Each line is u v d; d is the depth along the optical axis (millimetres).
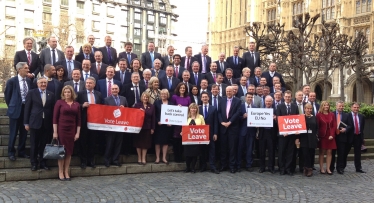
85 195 7246
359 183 9164
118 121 9195
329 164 10398
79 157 9391
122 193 7492
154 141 10078
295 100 11688
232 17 64500
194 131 9688
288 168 10062
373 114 15820
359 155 10828
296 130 9820
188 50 12875
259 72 12375
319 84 42375
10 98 8719
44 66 9648
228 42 65562
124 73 10766
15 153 9125
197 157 10523
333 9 44312
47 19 64812
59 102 8391
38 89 8445
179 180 8906
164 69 12836
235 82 12055
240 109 10156
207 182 8766
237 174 9883
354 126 10695
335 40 21016
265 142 10273
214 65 11938
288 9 50938
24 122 8266
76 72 9234
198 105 10367
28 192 7312
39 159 8773
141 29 87312
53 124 8305
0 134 9992
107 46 11922
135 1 85312
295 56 21438
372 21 39719
